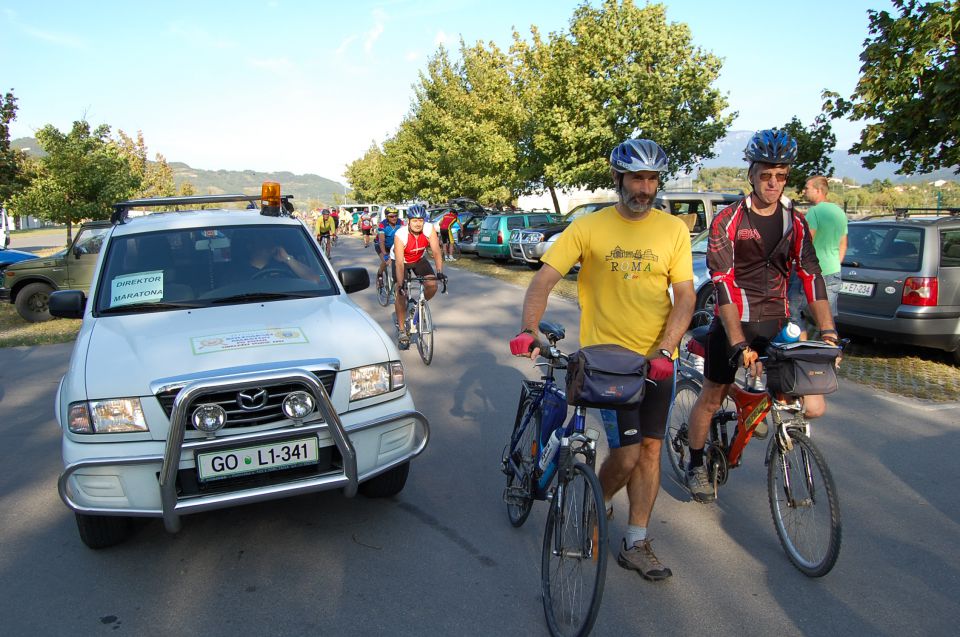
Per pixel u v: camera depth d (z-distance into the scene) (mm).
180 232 4984
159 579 3543
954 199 27516
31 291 12641
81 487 3375
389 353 3992
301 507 4332
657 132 20094
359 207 52094
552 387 3627
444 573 3553
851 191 33281
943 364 7836
